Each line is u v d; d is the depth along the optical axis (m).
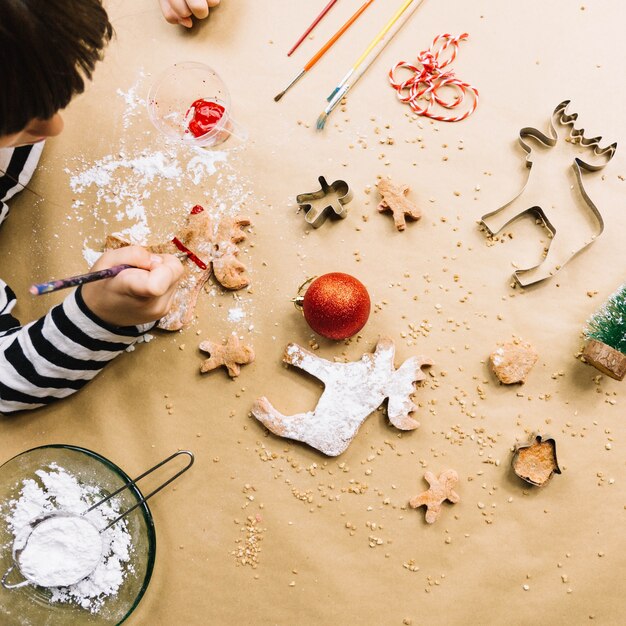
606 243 1.12
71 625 1.05
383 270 1.13
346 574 1.08
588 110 1.15
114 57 1.19
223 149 1.16
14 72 0.68
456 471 1.09
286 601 1.08
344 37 1.18
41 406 1.11
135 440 1.11
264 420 1.09
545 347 1.10
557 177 1.14
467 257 1.13
